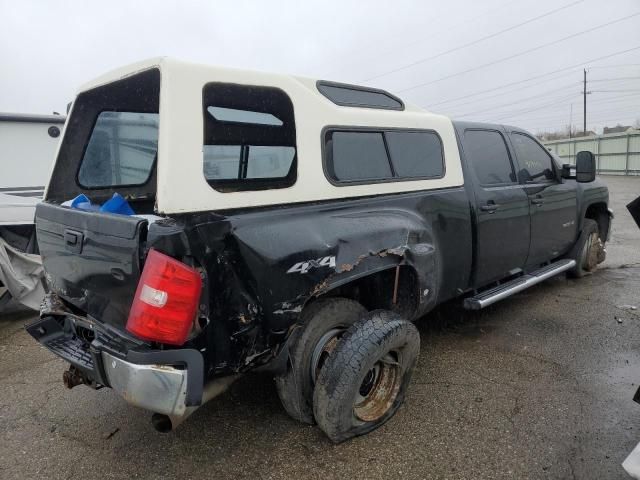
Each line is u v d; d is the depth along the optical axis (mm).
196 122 2207
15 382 3725
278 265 2328
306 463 2621
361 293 3342
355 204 2902
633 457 2121
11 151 7426
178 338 2037
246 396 3377
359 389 2771
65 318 2861
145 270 2014
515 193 4254
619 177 26609
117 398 3426
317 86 2975
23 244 5102
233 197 2305
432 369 3674
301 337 2643
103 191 3338
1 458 2758
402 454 2666
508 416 3002
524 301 5246
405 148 3348
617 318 4645
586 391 3283
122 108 3100
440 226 3459
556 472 2480
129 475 2580
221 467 2621
